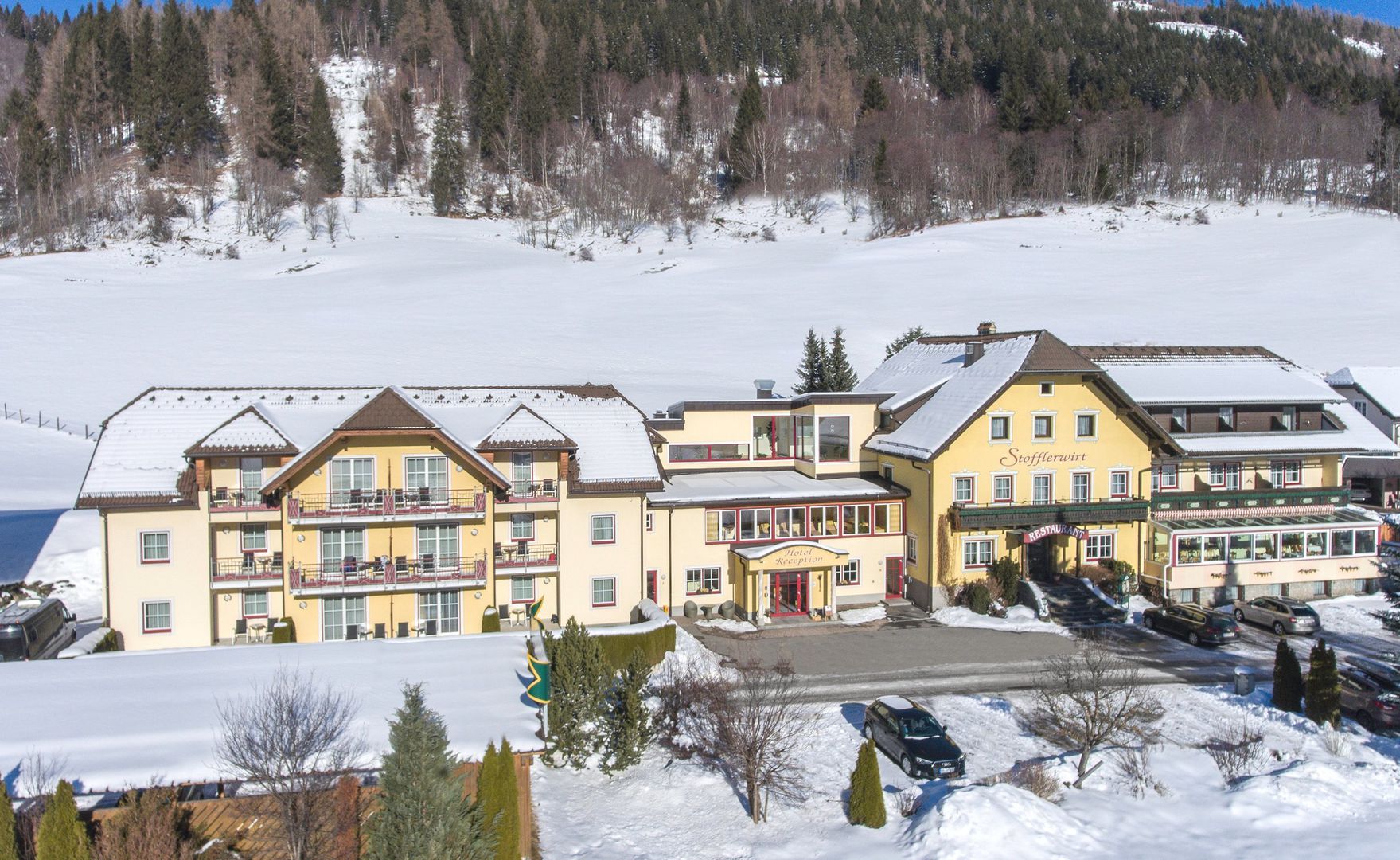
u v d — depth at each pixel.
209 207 155.38
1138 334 89.00
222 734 22.34
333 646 29.08
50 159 151.12
